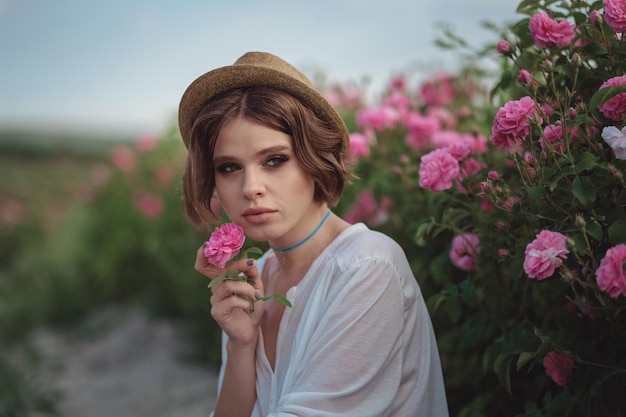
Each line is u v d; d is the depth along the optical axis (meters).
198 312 4.93
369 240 1.59
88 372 4.98
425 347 1.63
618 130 1.43
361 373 1.48
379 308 1.51
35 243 8.32
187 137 1.79
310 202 1.63
